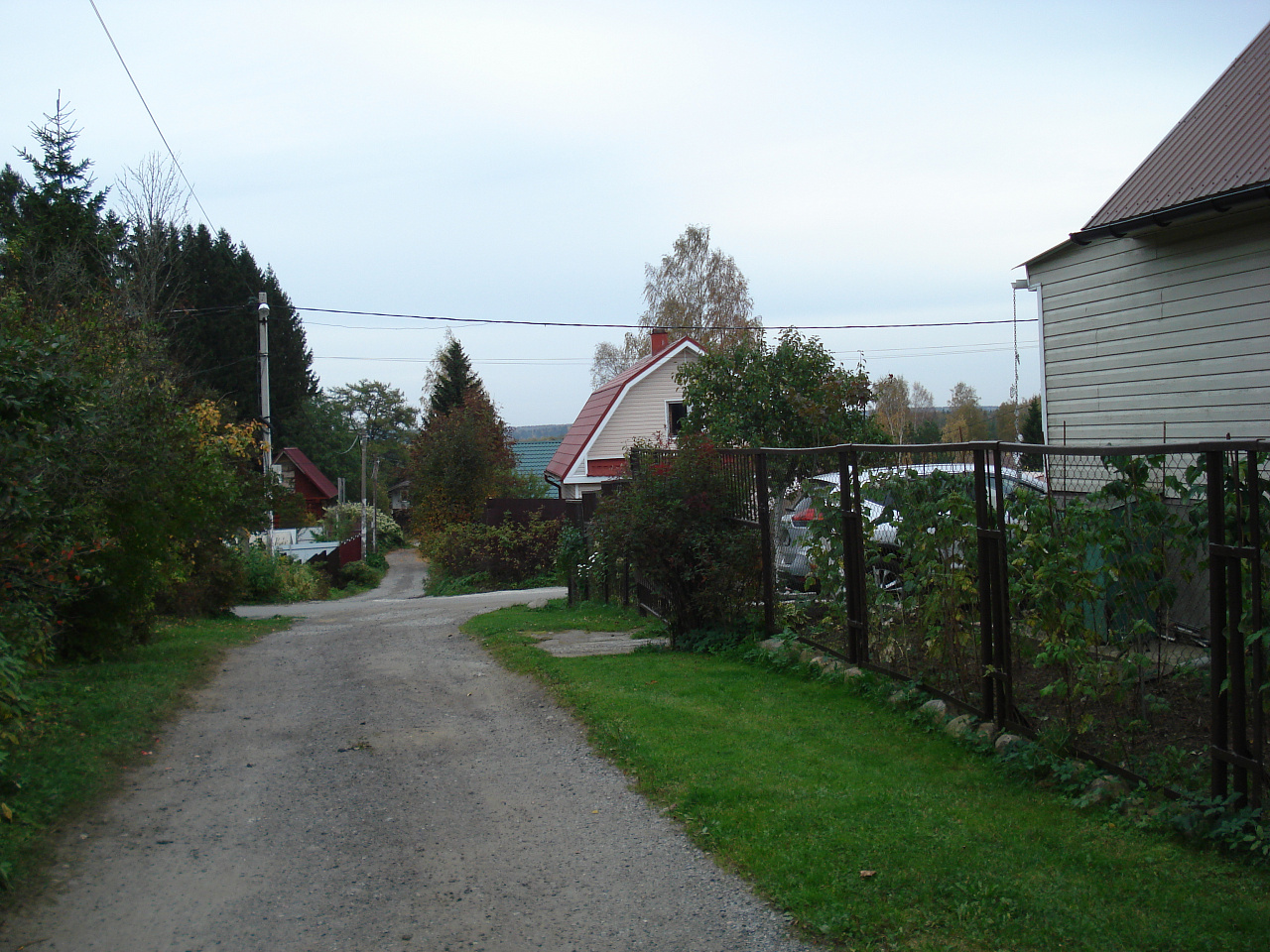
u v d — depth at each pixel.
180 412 11.23
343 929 3.74
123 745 6.49
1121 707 5.09
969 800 4.70
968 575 5.88
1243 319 7.76
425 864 4.41
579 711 7.12
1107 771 4.67
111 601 9.75
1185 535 4.58
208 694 8.75
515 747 6.42
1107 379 9.20
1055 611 5.02
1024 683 6.09
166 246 26.70
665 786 5.25
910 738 5.86
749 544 9.23
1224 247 7.89
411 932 3.71
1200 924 3.30
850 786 4.99
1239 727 3.86
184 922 3.82
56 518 6.55
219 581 18.12
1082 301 9.47
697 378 14.77
